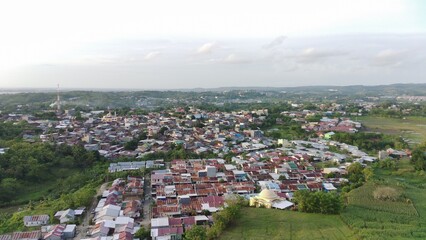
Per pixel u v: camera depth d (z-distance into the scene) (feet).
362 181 540.52
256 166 625.41
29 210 456.04
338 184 547.08
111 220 404.16
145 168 618.85
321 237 358.84
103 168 635.66
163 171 596.29
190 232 350.23
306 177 578.66
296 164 645.92
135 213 428.15
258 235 364.58
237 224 392.68
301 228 380.37
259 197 456.45
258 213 423.64
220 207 440.04
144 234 368.27
